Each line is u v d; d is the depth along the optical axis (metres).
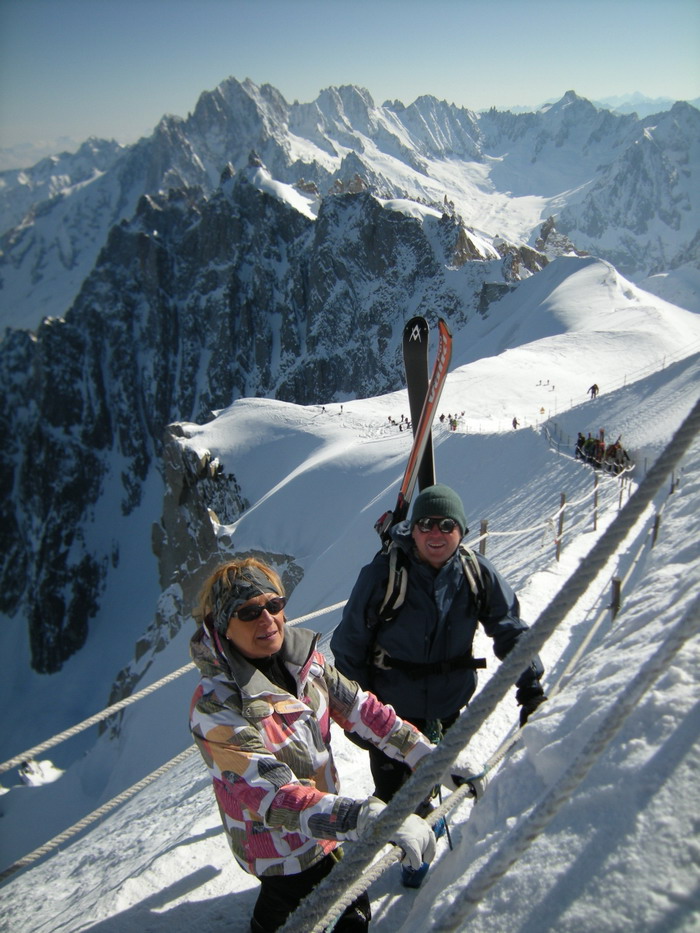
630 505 1.50
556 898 1.74
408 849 2.26
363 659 3.46
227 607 2.57
